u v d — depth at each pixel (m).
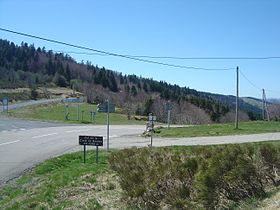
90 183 12.05
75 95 117.31
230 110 109.31
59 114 71.31
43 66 168.62
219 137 29.03
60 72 154.88
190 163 9.21
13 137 30.97
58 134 34.75
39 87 132.25
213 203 8.18
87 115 74.25
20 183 14.29
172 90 144.75
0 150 23.09
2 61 157.75
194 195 8.64
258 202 8.09
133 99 121.00
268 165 9.37
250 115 105.25
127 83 147.88
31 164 18.20
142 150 12.29
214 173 8.31
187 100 109.62
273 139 25.59
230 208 8.06
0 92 107.38
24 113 67.12
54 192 11.71
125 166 10.69
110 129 44.25
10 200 12.07
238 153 9.33
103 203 9.76
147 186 9.02
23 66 162.88
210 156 9.84
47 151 22.92
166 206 8.70
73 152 20.94
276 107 94.88
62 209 9.98
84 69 164.50
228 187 8.50
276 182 9.16
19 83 132.62
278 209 7.44
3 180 14.96
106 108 21.06
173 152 12.00
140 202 9.05
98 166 14.81
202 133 32.81
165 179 9.16
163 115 93.69
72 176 13.48
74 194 11.20
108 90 136.12
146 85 147.75
